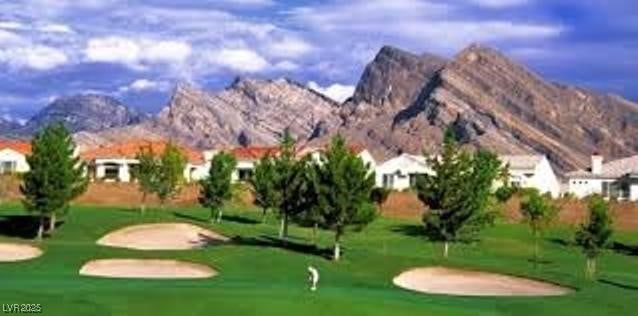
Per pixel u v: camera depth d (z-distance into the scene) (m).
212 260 73.88
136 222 97.56
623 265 97.00
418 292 65.38
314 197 80.69
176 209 122.50
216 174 108.19
